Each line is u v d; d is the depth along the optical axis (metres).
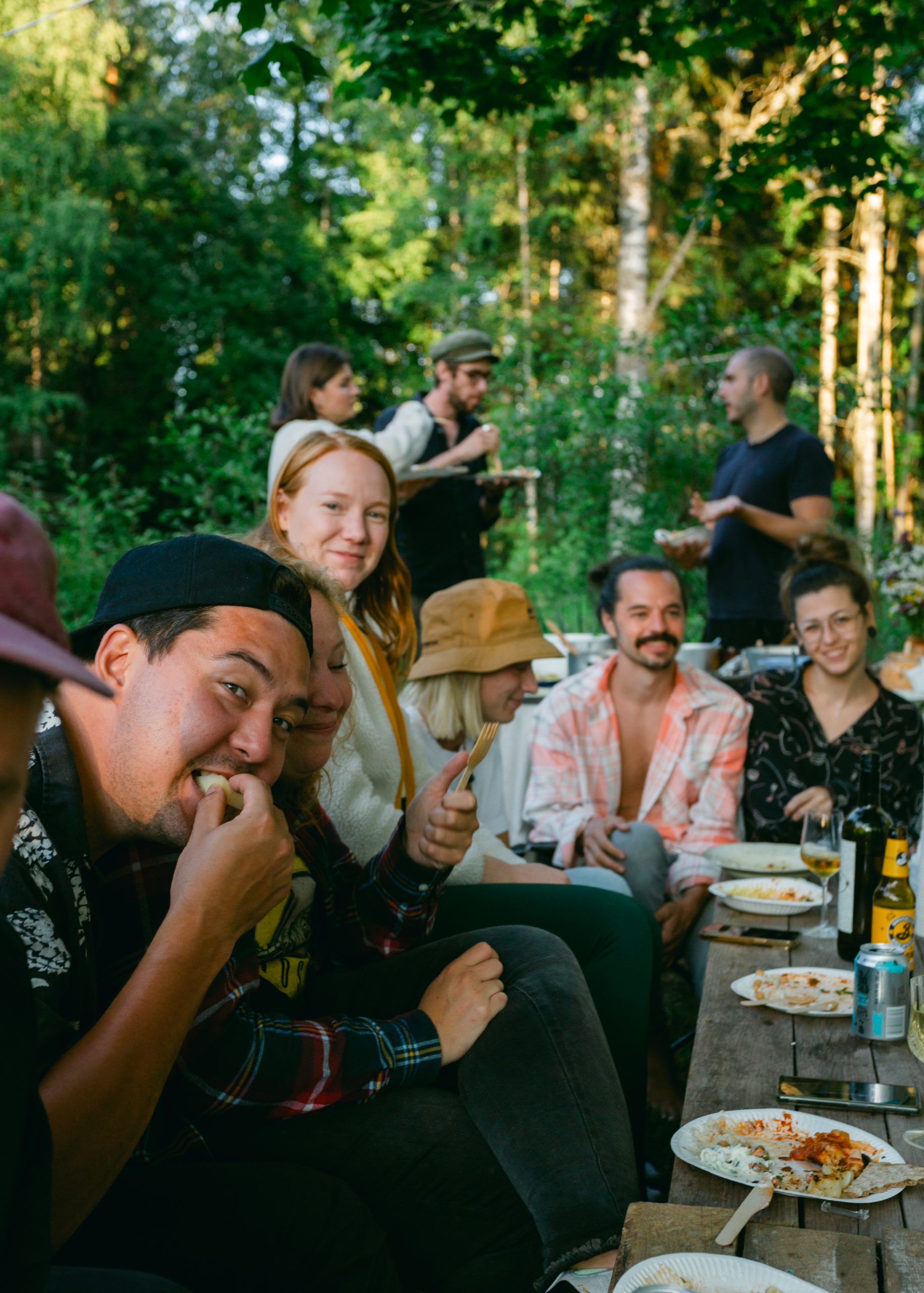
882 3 4.87
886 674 4.08
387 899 1.98
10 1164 0.90
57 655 0.72
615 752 3.23
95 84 16.67
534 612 2.94
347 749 2.24
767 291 16.69
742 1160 1.35
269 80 3.51
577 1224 1.43
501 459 8.83
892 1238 1.16
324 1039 1.59
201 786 1.38
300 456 2.46
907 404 18.03
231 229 18.52
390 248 17.75
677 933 2.91
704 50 4.74
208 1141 1.60
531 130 5.00
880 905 2.05
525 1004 1.68
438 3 4.43
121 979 1.45
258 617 1.39
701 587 7.98
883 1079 1.62
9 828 0.76
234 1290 1.39
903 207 16.56
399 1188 1.61
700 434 8.56
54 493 16.59
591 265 17.70
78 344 17.39
